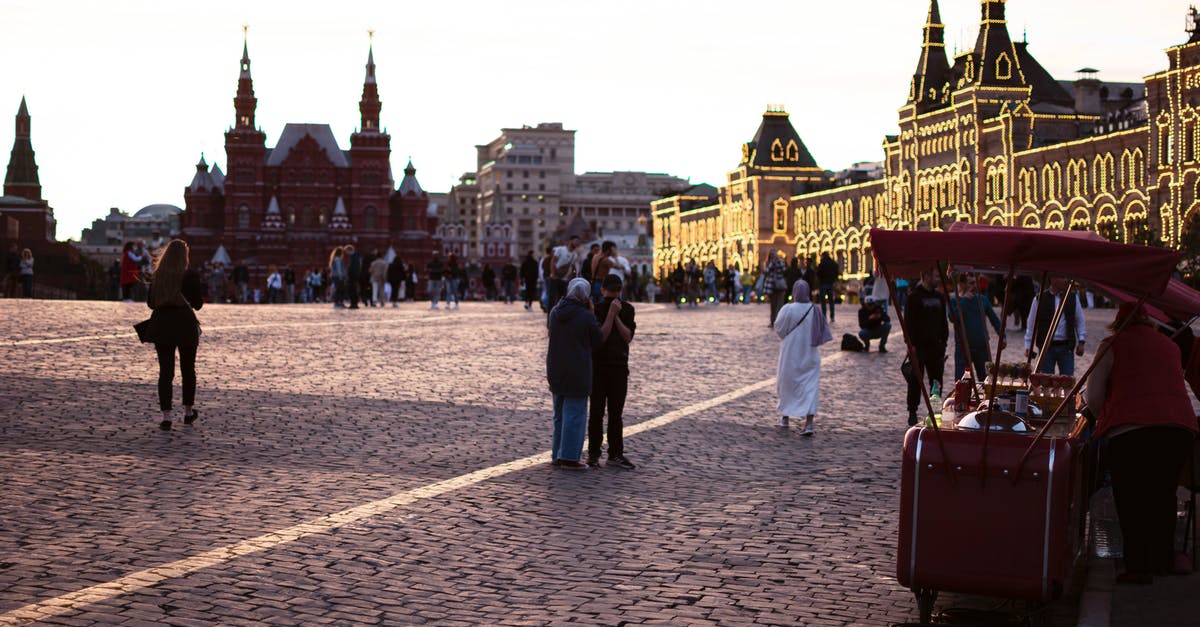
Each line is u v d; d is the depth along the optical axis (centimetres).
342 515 1192
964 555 899
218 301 8038
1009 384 1259
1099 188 9306
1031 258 901
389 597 938
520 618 898
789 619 913
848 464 1575
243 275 7844
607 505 1305
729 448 1694
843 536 1178
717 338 3594
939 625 916
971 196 10831
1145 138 8794
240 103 16338
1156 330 1030
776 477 1484
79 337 2880
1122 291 1000
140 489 1272
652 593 973
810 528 1210
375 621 878
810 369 1827
